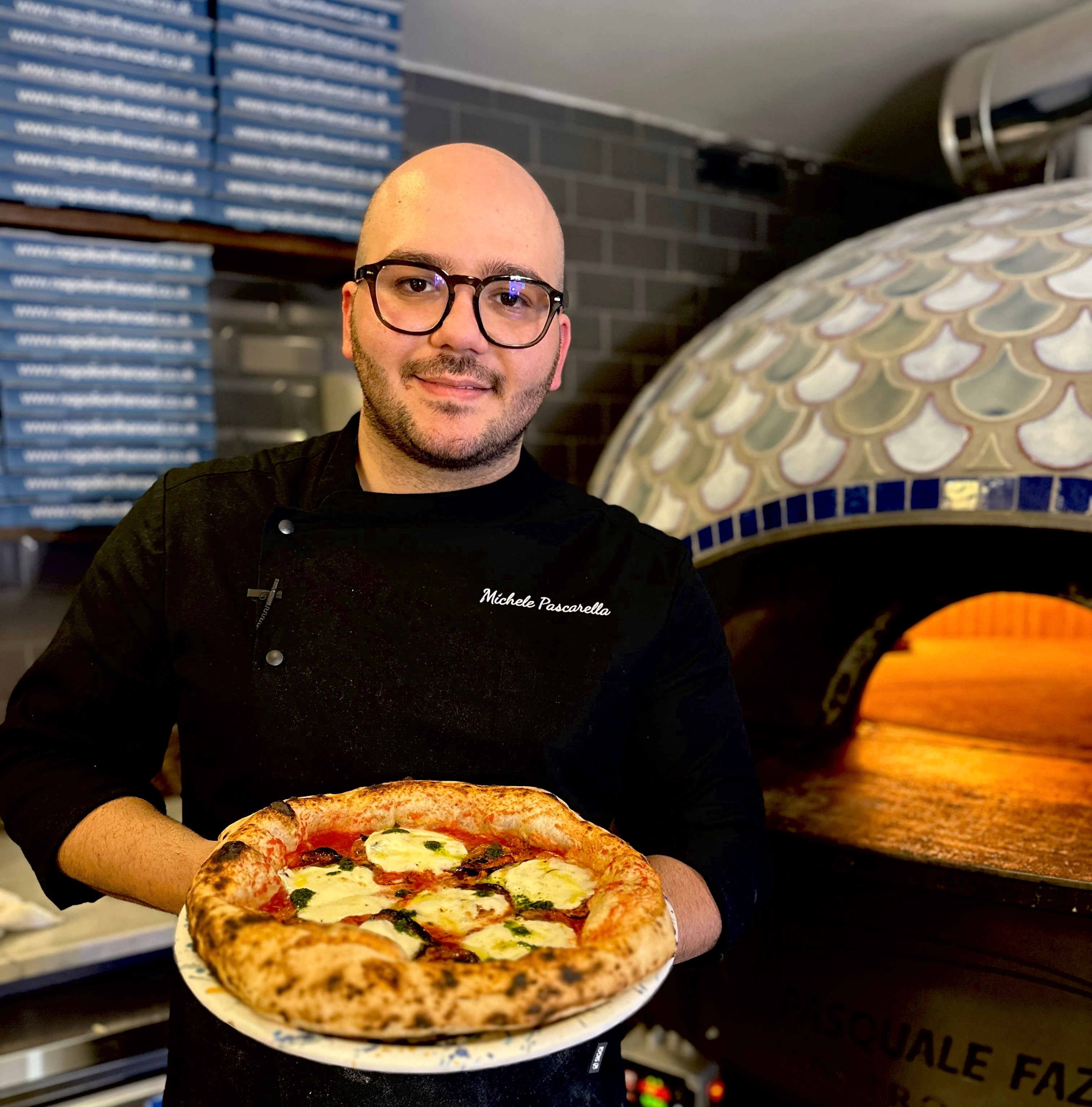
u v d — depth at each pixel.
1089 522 1.41
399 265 0.93
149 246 1.91
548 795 0.87
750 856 0.99
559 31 2.24
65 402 1.87
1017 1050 1.32
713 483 1.89
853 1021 1.46
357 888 0.74
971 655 2.95
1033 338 1.56
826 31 2.23
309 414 2.33
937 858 1.32
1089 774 1.74
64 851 0.89
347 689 0.98
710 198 2.90
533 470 1.12
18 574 2.14
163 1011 1.57
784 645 1.95
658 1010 1.74
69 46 1.77
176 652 1.01
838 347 1.82
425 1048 0.55
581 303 2.73
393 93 2.07
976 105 2.19
